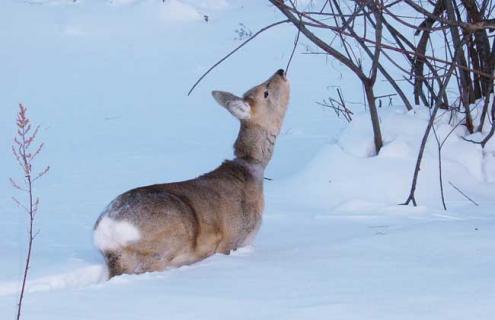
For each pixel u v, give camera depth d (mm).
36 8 35469
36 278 9797
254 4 35500
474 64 15820
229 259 10273
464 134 15469
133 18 34188
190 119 22656
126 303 8039
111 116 23047
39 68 28750
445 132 15164
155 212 9992
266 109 11555
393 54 26250
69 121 22453
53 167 17547
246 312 7664
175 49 30641
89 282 10133
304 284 8789
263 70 27359
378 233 11609
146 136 20781
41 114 23203
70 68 28781
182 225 10164
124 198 10109
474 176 14750
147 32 32844
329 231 12211
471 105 16000
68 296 8383
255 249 11141
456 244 10484
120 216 9922
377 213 13289
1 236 12320
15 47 31172
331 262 9859
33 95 25453
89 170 17234
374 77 14594
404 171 14461
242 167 11422
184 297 8242
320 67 27062
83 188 15688
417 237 10984
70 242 11984
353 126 15562
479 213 13055
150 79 27219
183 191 10578
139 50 30734
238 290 8578
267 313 7613
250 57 28906
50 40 32094
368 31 26656
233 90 25359
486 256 9820
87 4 35875
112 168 17391
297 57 28312
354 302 7898
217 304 7957
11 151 19016
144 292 8508
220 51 29984
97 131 21344
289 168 16844
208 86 26141
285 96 11773
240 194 11188
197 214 10461
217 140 20156
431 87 15766
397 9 27719
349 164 14828
